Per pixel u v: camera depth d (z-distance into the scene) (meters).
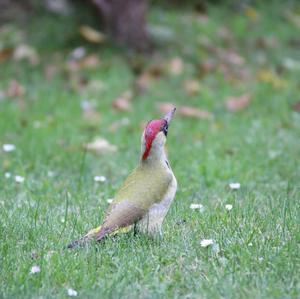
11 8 19.59
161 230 8.78
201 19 20.55
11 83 16.81
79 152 13.30
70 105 16.02
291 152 13.24
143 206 8.27
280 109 16.05
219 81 17.64
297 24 21.34
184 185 11.49
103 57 18.25
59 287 7.70
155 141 8.47
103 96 16.62
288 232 8.88
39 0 19.61
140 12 18.58
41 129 14.52
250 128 14.79
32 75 17.61
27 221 9.41
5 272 7.94
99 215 9.66
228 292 7.41
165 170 8.52
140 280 7.79
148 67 17.86
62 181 11.78
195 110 15.62
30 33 18.97
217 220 9.38
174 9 21.23
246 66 18.73
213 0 21.80
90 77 17.48
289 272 7.80
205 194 11.01
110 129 14.75
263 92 17.11
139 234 8.48
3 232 9.05
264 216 9.51
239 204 10.17
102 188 11.34
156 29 19.20
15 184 11.54
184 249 8.47
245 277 7.72
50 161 12.85
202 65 18.08
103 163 12.80
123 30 18.59
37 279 7.74
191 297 7.39
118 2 18.48
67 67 17.77
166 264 8.15
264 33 20.58
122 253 8.28
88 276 7.82
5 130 14.55
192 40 19.31
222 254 8.36
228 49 19.50
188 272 7.91
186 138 14.28
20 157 12.96
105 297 7.36
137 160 12.92
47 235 8.98
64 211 9.98
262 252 8.27
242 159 12.69
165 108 15.86
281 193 10.94
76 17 19.22
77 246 8.22
